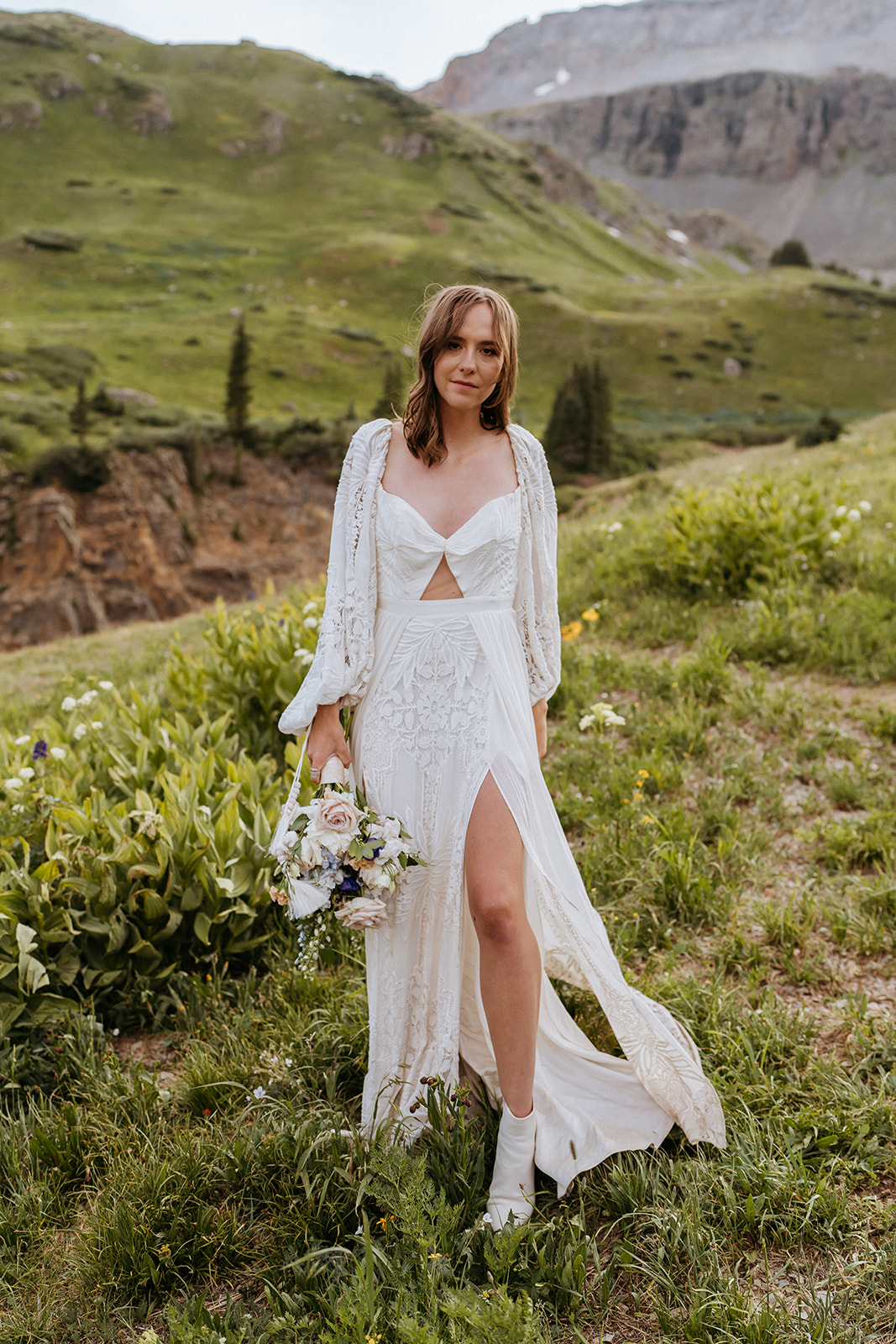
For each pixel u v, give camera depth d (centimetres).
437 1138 221
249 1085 261
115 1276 204
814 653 546
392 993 229
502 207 14688
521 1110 207
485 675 218
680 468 3388
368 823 215
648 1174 215
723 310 10806
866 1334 175
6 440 5216
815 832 369
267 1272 202
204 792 365
